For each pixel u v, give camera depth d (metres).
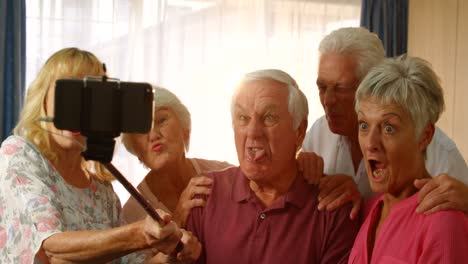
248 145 1.64
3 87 3.76
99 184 1.81
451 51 4.02
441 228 1.29
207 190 1.75
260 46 4.48
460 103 3.92
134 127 1.13
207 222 1.72
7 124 3.77
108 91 1.12
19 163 1.59
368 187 1.92
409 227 1.36
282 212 1.67
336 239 1.65
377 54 1.78
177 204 1.96
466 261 1.27
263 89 1.64
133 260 1.81
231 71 4.44
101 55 4.15
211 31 4.39
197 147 4.40
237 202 1.71
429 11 4.27
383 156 1.40
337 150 2.01
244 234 1.67
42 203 1.54
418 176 1.43
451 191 1.32
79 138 1.61
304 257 1.64
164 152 1.96
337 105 1.81
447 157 1.97
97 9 4.12
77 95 1.11
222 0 4.41
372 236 1.51
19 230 1.55
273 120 1.64
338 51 1.78
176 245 1.46
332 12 4.58
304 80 4.55
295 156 1.72
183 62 4.35
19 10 3.79
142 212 1.99
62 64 1.60
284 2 4.51
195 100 4.38
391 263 1.36
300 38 4.53
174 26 4.32
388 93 1.37
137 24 4.22
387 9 4.51
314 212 1.67
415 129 1.38
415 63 1.39
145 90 1.13
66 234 1.50
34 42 3.98
